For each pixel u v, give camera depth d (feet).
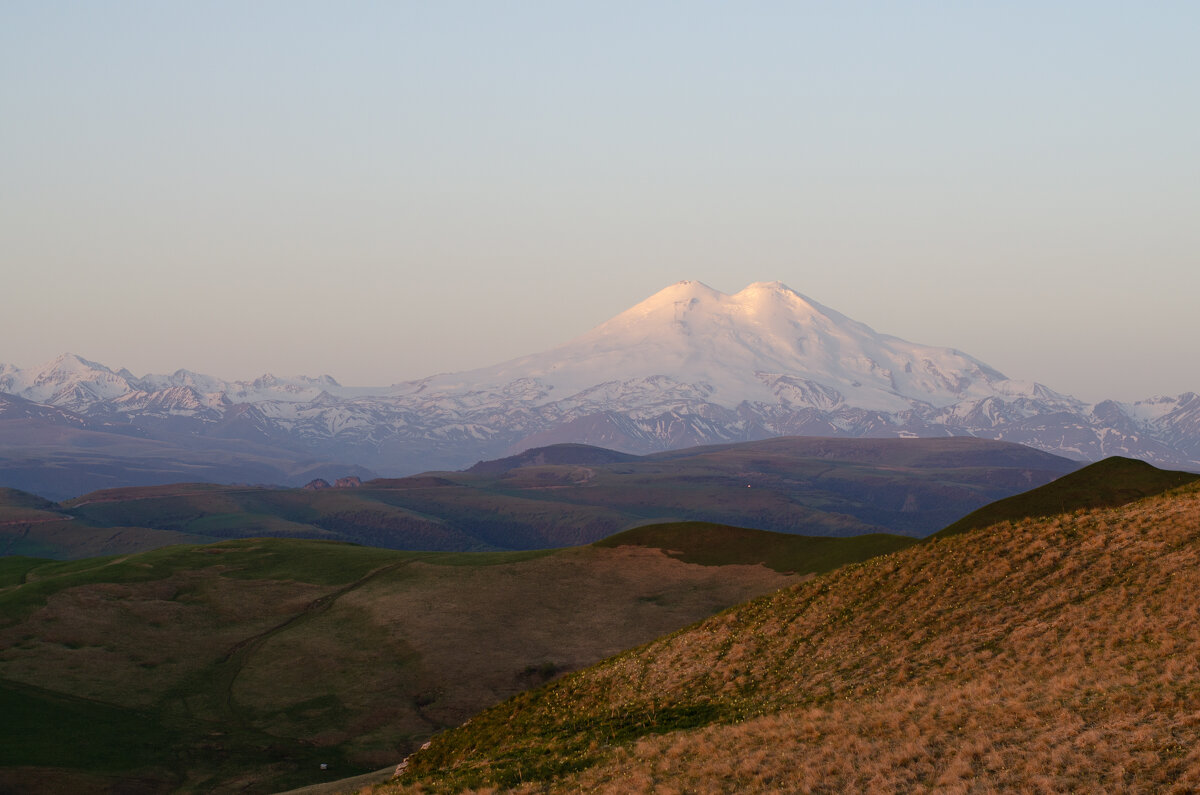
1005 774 90.89
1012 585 158.40
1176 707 97.50
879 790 93.04
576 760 125.70
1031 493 285.23
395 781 143.43
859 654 152.25
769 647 170.19
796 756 106.83
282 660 314.55
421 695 283.18
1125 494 269.03
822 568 339.98
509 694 281.13
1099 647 123.95
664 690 166.09
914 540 339.57
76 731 258.37
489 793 116.57
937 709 113.19
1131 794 82.48
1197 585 132.77
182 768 241.14
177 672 309.42
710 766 108.47
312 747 255.91
